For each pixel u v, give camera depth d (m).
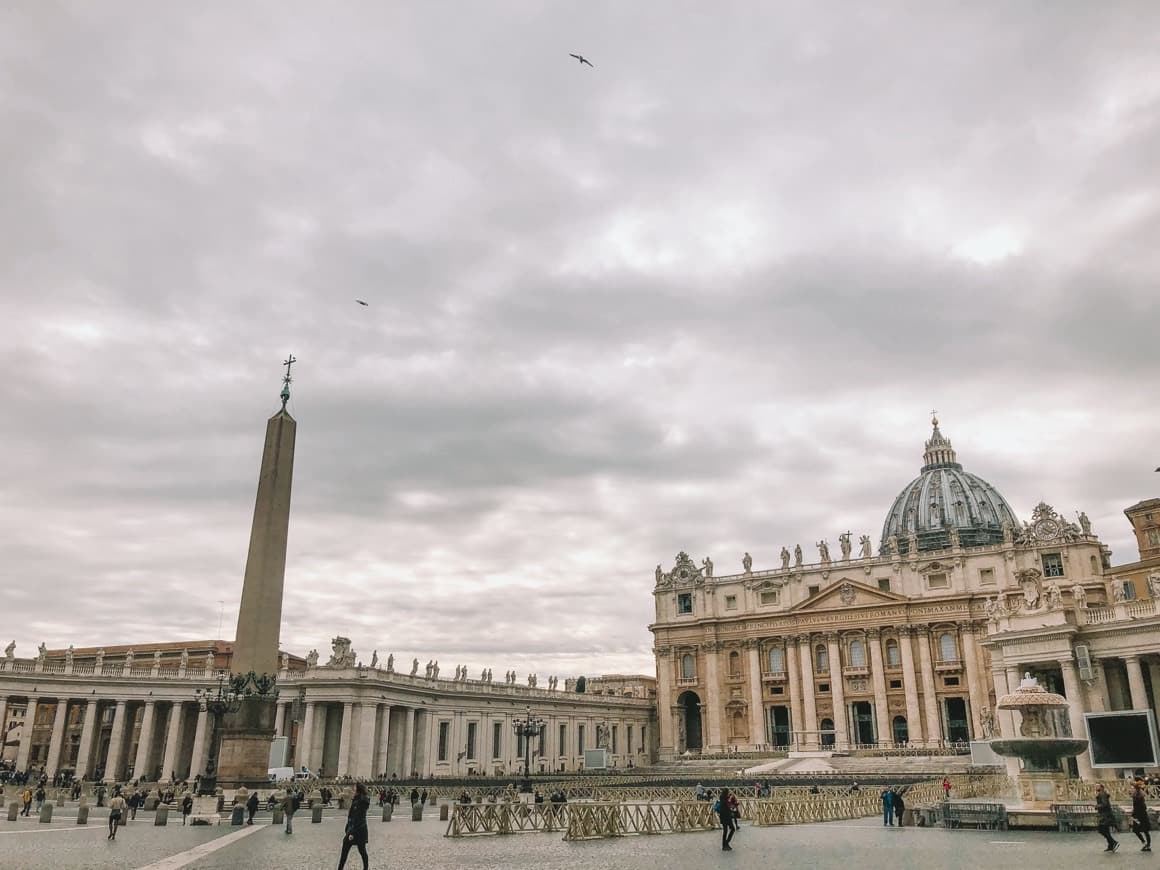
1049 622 56.22
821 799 43.62
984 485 165.38
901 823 36.62
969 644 104.94
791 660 115.31
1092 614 55.88
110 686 81.50
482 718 101.56
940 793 51.47
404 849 28.34
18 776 71.19
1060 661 55.22
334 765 85.38
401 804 56.44
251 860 24.33
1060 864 22.20
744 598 122.19
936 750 94.31
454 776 90.62
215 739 47.59
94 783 71.69
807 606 115.06
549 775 88.56
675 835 34.34
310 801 50.66
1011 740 36.16
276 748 70.25
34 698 79.38
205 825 37.53
